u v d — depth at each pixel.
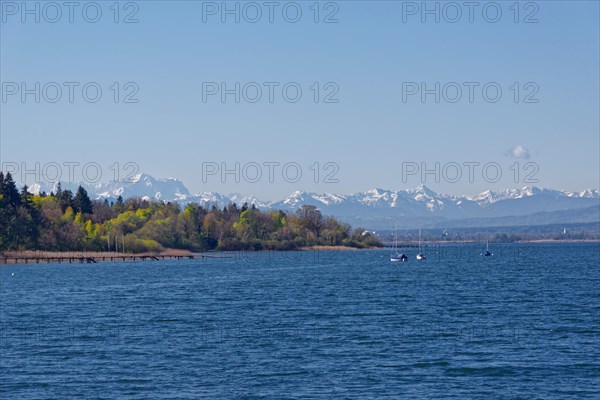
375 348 139.00
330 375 118.12
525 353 133.12
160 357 132.25
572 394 106.81
